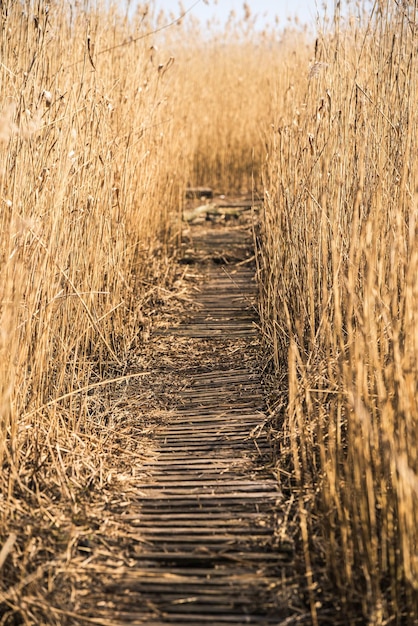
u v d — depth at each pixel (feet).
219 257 17.37
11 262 7.62
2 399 7.36
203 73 29.19
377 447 6.40
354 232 7.41
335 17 10.48
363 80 10.75
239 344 11.98
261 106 28.22
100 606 6.12
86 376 10.51
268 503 7.45
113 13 13.56
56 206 8.72
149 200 15.07
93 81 11.38
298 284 10.19
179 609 6.07
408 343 6.48
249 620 5.94
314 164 10.20
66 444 8.46
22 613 5.91
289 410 8.23
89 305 10.89
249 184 28.19
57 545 6.80
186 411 9.68
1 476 7.50
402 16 9.35
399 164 8.99
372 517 6.19
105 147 11.58
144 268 14.88
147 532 7.07
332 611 6.07
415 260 6.59
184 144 19.72
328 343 7.96
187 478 8.02
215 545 6.84
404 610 6.01
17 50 9.19
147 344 12.18
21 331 8.14
